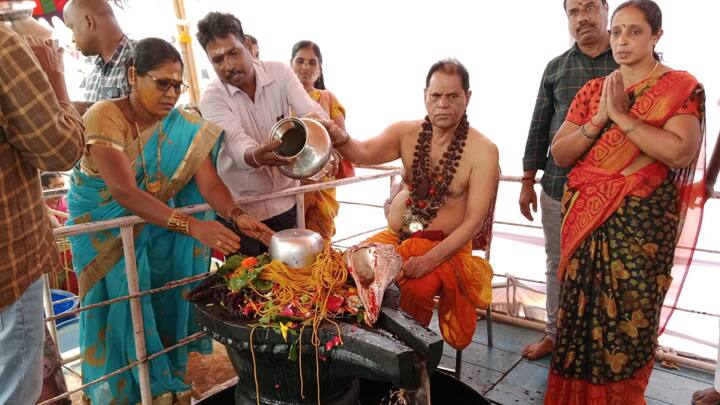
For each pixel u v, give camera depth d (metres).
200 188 2.12
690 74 1.91
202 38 2.27
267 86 2.51
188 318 2.25
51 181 3.84
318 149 1.90
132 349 2.07
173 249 2.15
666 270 2.06
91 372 2.09
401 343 1.29
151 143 1.95
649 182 1.98
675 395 2.53
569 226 2.14
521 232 3.83
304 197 2.87
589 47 2.56
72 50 4.18
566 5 2.57
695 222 2.20
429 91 2.13
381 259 1.58
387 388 1.84
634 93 1.96
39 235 1.42
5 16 1.33
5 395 1.44
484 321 3.33
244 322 1.43
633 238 1.99
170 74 1.79
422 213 2.28
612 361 2.09
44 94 1.25
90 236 1.97
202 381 2.52
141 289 2.04
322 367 1.43
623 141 1.98
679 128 1.87
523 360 2.88
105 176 1.80
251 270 1.57
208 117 2.36
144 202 1.82
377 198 4.83
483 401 1.73
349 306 1.48
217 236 1.81
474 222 2.16
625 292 2.02
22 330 1.41
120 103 1.91
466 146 2.21
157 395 2.17
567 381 2.21
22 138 1.27
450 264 2.16
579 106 2.16
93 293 2.02
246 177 2.46
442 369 2.76
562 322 2.18
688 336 3.04
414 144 2.39
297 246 1.58
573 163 2.18
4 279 1.32
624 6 1.92
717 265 2.96
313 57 3.43
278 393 1.51
